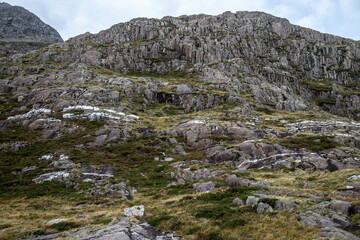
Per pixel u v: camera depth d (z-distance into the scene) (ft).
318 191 72.74
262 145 147.43
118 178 120.57
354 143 157.69
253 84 347.15
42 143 162.09
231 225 53.93
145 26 513.04
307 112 294.05
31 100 233.76
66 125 188.96
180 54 442.50
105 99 245.65
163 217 63.67
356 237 41.32
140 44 446.19
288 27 554.05
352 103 389.39
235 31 507.30
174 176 121.80
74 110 212.84
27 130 181.68
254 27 520.83
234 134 182.50
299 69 455.22
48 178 115.44
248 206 63.77
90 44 458.50
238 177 94.17
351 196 65.57
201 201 75.92
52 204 89.51
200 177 119.34
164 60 422.82
